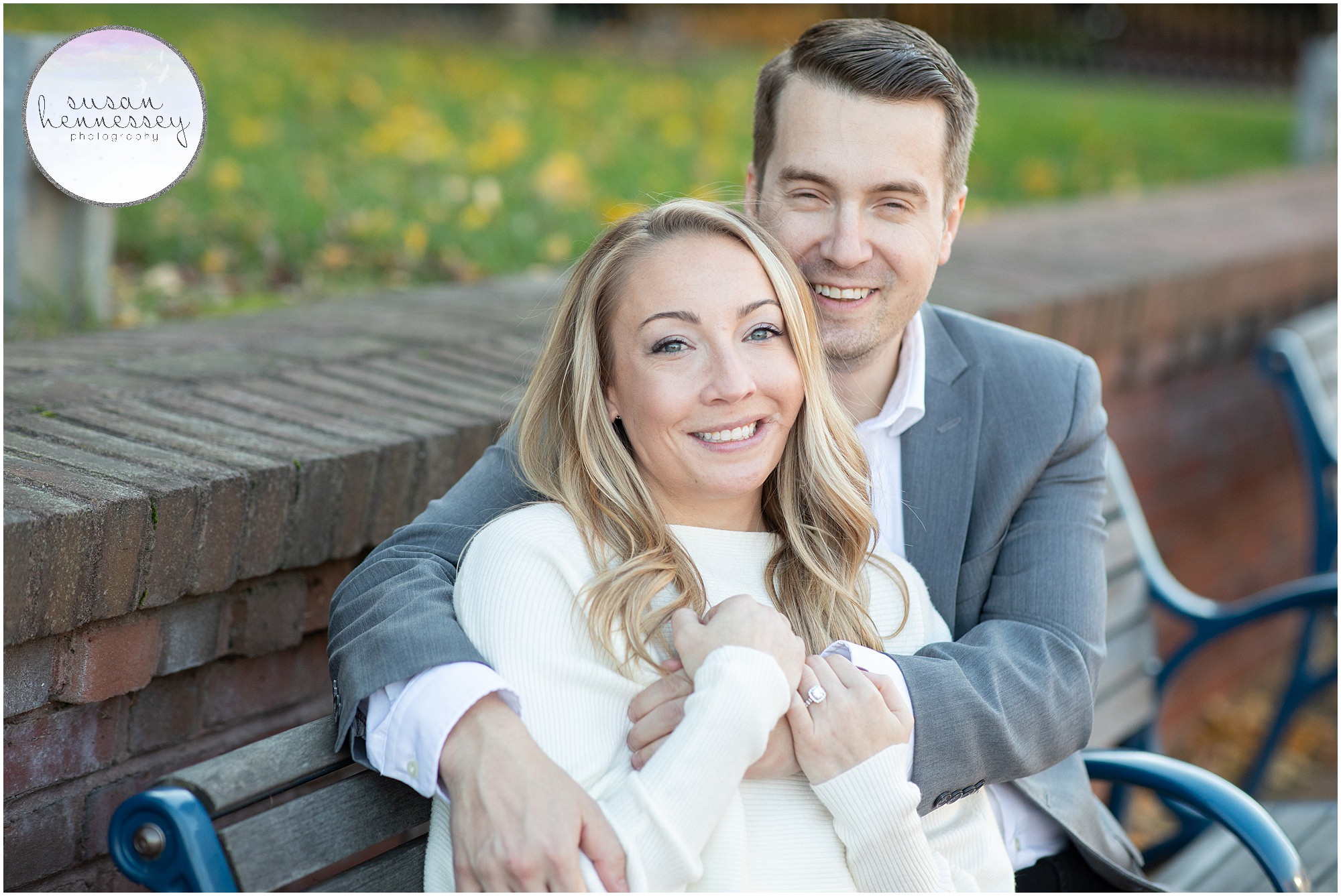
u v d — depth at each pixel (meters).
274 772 1.38
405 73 7.11
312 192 4.52
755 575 1.74
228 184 4.38
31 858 1.69
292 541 1.91
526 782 1.40
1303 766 4.34
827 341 1.98
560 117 6.70
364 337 2.83
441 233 4.41
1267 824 1.95
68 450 1.84
